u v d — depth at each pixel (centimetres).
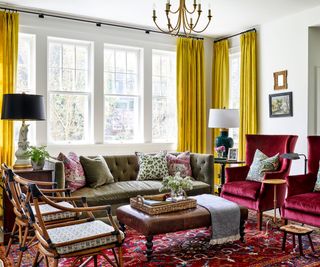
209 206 334
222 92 629
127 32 565
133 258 304
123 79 576
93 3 466
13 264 290
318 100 505
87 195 384
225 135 542
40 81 500
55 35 509
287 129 528
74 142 537
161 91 616
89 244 225
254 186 408
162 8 485
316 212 332
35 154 366
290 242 343
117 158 475
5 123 463
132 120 586
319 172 376
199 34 629
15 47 470
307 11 495
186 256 309
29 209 238
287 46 526
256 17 530
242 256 309
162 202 321
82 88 543
